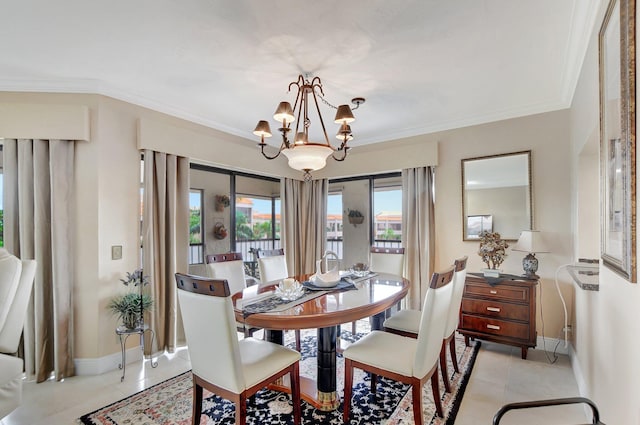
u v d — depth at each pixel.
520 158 3.28
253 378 1.70
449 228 3.70
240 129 3.96
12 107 2.55
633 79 1.09
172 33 1.97
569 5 1.71
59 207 2.62
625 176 1.19
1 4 1.69
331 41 2.05
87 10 1.75
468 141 3.60
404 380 1.85
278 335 2.41
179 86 2.73
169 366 2.83
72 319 2.66
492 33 1.97
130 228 2.94
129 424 1.98
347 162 4.48
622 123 1.20
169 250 3.15
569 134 3.04
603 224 1.62
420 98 2.99
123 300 2.70
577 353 2.52
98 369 2.69
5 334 1.98
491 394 2.30
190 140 3.35
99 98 2.74
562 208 3.06
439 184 3.78
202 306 1.64
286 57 2.25
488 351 3.09
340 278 2.85
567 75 2.51
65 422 2.00
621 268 1.26
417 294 3.81
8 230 2.57
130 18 1.82
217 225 4.07
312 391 2.26
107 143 2.78
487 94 2.91
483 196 3.49
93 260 2.71
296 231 4.78
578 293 2.50
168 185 3.16
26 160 2.58
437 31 1.95
